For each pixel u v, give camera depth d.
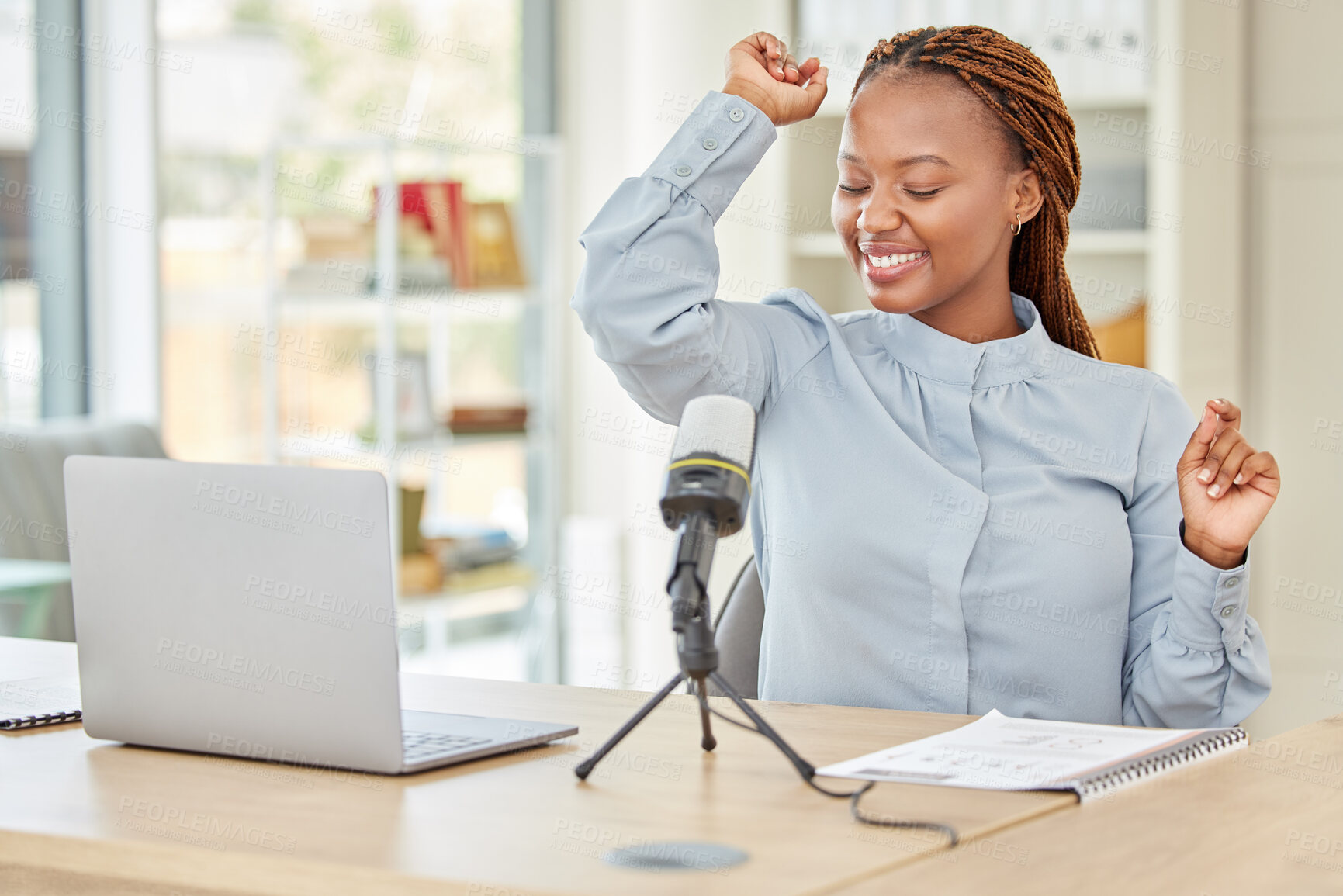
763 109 1.42
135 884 0.82
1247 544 1.24
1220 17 2.84
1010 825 0.83
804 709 1.20
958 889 0.71
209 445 3.29
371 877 0.75
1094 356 1.55
